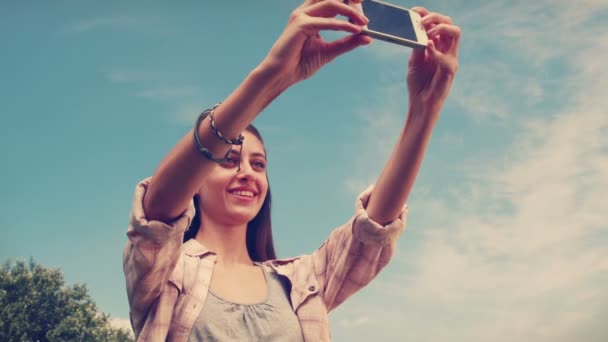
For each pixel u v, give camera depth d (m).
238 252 2.50
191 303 2.15
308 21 1.82
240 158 2.44
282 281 2.46
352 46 1.97
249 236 2.79
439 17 2.21
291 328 2.23
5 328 16.75
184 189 1.94
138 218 1.96
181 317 2.12
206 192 2.50
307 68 1.94
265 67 1.83
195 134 1.88
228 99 1.89
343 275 2.45
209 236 2.49
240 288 2.32
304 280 2.45
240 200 2.49
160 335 2.06
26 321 17.14
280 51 1.83
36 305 17.52
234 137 1.91
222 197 2.48
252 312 2.20
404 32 2.07
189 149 1.89
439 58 2.24
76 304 18.11
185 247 2.39
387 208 2.43
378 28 2.00
